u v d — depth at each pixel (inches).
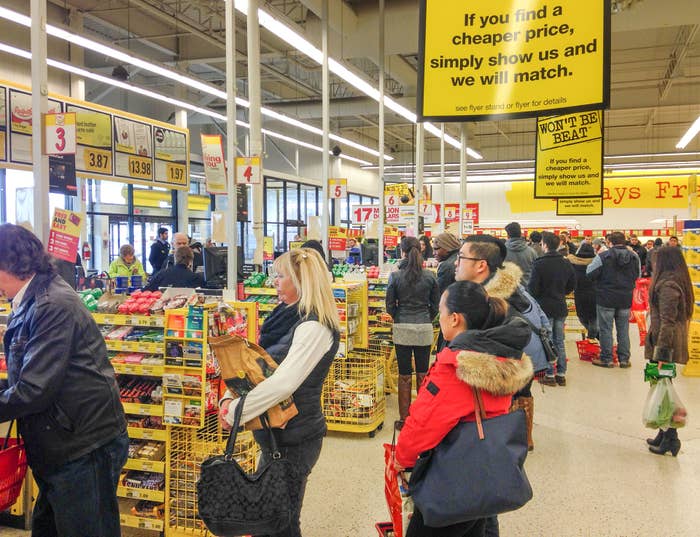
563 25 154.6
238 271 181.9
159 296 130.0
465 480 72.9
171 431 119.7
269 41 531.2
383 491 146.3
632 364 307.0
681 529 127.7
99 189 557.3
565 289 261.0
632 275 292.5
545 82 156.5
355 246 461.4
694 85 692.1
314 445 89.4
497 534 105.7
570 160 374.0
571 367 297.6
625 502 141.3
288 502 78.9
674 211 989.2
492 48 159.8
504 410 76.9
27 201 422.3
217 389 120.5
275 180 692.7
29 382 75.7
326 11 267.6
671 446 172.2
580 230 788.6
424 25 163.2
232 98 169.9
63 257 119.6
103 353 85.4
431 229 545.3
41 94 116.6
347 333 191.8
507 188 1121.4
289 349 87.7
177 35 490.9
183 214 661.3
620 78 672.4
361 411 186.9
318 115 693.9
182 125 595.2
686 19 387.5
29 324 80.0
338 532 125.6
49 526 87.7
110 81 391.9
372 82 367.6
